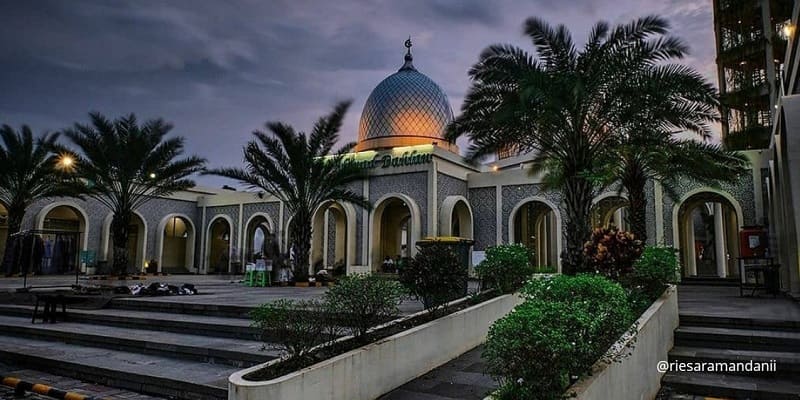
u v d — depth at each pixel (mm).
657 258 8148
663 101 10461
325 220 26062
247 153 18188
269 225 28297
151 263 27516
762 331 7344
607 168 11117
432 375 6270
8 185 21375
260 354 6363
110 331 8609
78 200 26484
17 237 14453
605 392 4227
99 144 19859
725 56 24422
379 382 5496
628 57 10422
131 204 21141
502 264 9375
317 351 5281
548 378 3781
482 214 23953
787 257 13125
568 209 11000
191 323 8336
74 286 12609
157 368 6398
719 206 24203
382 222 28641
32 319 10031
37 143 21828
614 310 5152
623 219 28125
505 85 11234
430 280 7137
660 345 6406
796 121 9539
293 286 18000
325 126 18234
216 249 32844
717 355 6551
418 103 26922
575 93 9781
